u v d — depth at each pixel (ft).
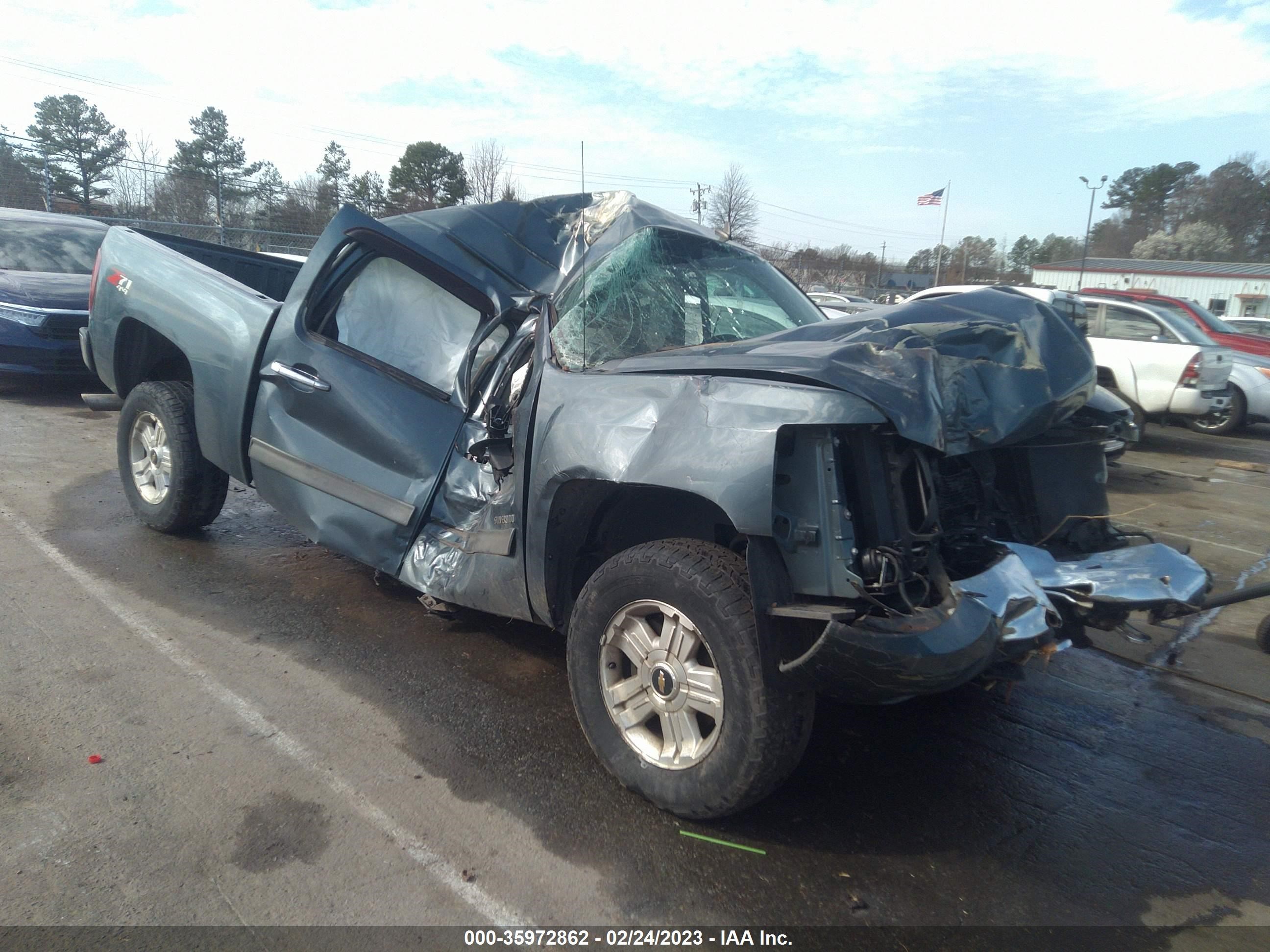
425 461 12.82
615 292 11.52
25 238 31.83
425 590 12.48
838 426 8.49
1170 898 8.71
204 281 15.42
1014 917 8.30
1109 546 12.12
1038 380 9.96
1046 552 10.74
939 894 8.58
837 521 8.39
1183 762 11.50
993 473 11.16
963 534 10.24
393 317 13.58
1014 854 9.31
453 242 13.33
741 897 8.37
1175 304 42.32
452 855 8.72
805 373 8.36
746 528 8.21
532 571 10.70
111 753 10.06
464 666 12.94
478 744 10.82
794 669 8.16
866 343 9.04
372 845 8.78
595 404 9.73
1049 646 9.41
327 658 12.92
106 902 7.77
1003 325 10.22
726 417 8.53
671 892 8.38
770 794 9.24
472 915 7.92
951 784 10.64
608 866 8.69
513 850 8.85
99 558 16.03
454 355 13.15
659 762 9.39
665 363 9.72
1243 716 12.94
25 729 10.42
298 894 8.04
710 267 13.20
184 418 16.31
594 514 10.53
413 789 9.80
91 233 34.06
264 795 9.50
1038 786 10.71
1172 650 15.44
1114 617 10.40
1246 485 29.89
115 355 16.89
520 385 12.19
